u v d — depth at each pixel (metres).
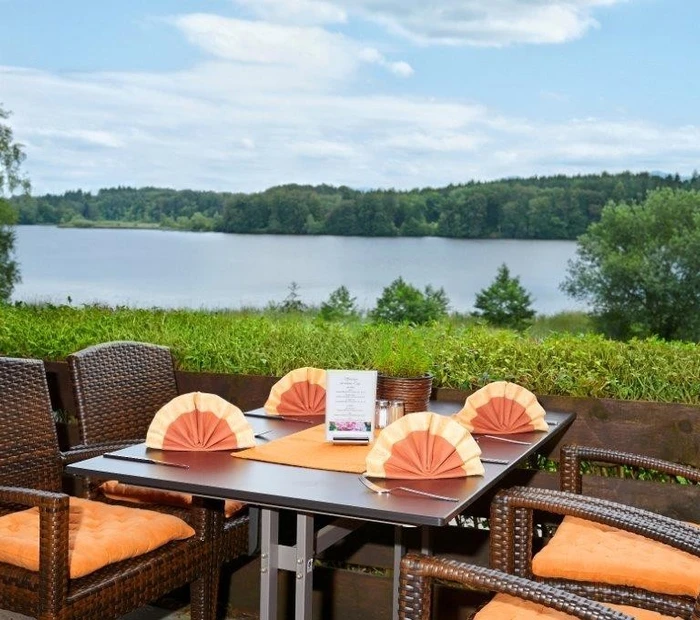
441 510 2.24
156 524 3.08
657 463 3.22
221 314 5.77
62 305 6.04
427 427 2.56
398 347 3.46
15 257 28.80
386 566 3.77
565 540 2.90
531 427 3.22
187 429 2.88
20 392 3.29
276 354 4.29
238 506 3.51
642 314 27.55
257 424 3.29
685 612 2.61
